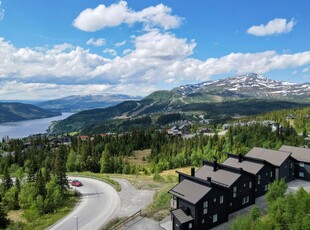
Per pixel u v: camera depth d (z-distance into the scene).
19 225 56.69
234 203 55.16
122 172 117.75
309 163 72.25
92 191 76.38
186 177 54.91
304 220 37.31
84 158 124.50
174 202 56.34
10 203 68.81
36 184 69.56
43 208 62.41
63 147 148.25
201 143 145.62
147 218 53.56
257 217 42.25
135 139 191.62
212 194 49.06
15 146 177.00
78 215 59.34
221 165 60.25
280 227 38.62
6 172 79.06
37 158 134.12
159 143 175.38
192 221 47.16
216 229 48.75
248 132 153.88
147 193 71.69
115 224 52.34
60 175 74.44
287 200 41.50
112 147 165.75
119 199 68.00
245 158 66.12
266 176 63.44
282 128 160.25
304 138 142.88
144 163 148.00
